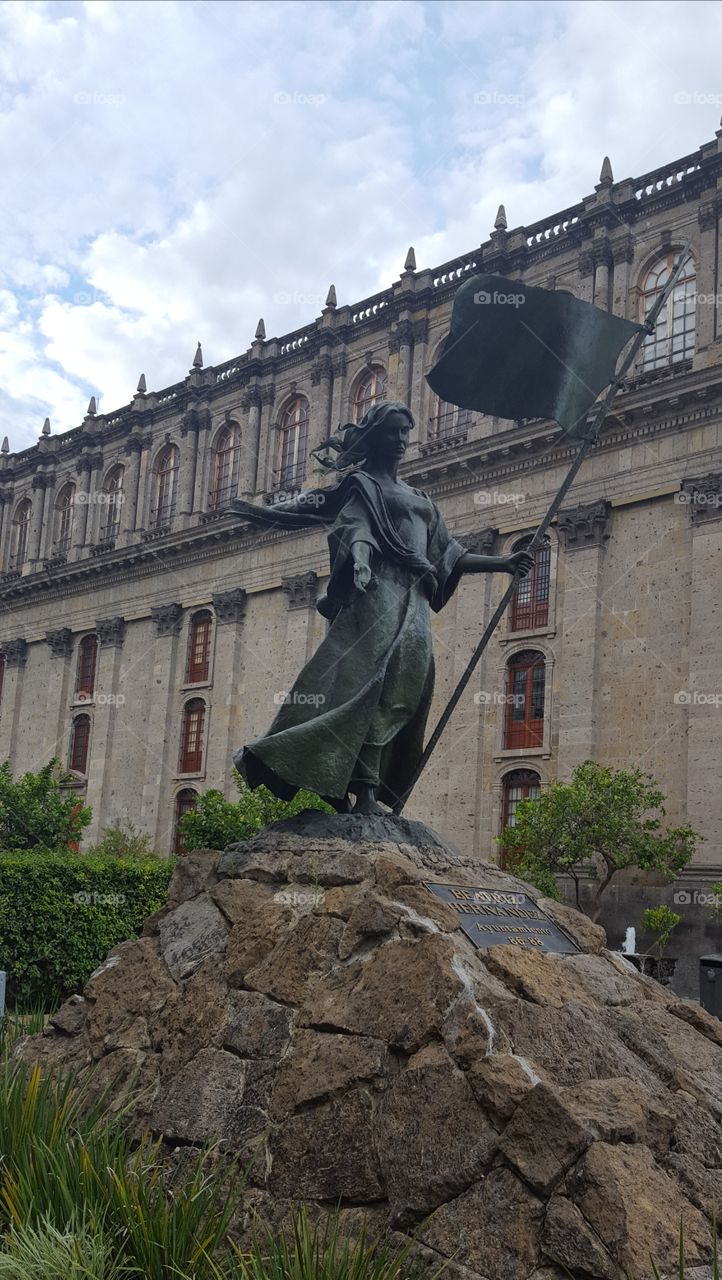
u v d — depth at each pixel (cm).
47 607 5794
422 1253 541
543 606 3709
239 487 4969
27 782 3148
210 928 784
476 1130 566
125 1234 541
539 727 3638
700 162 3650
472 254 4256
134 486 5503
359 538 861
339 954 700
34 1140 605
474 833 3644
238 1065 677
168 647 5044
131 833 4703
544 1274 513
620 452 3609
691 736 3225
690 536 3409
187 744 4894
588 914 3303
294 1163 610
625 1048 657
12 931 1833
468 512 3950
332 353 4694
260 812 3072
